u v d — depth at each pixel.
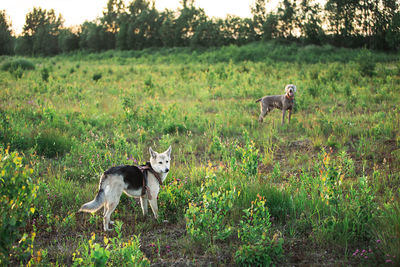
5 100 15.15
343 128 10.30
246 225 4.53
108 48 86.19
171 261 4.20
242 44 72.12
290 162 8.08
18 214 3.70
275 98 11.71
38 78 23.98
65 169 7.41
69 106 14.39
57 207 5.76
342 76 22.53
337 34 61.50
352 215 4.81
